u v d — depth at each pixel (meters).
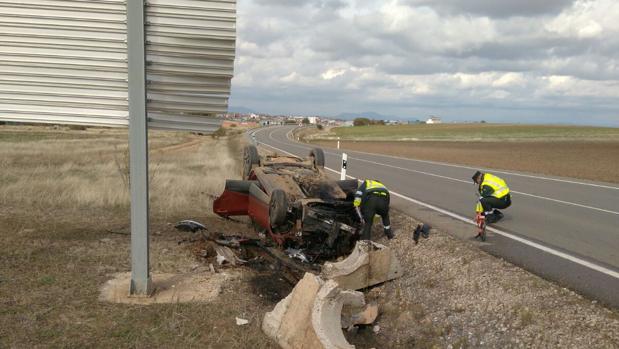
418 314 5.49
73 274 5.72
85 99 5.08
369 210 7.62
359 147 46.28
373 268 6.25
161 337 4.38
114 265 6.16
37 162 19.14
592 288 5.44
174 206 10.58
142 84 4.91
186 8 4.88
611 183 16.27
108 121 5.16
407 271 6.73
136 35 4.84
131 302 5.06
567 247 7.32
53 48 4.95
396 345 5.04
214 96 5.21
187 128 5.34
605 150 41.03
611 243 7.62
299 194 7.95
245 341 4.50
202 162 21.70
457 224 9.07
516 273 5.88
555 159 29.56
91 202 10.22
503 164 25.03
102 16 4.91
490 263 6.30
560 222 9.33
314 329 4.27
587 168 22.53
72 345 4.09
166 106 5.20
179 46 4.98
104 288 5.36
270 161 10.61
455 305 5.50
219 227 9.30
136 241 5.14
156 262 6.52
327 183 8.63
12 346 3.98
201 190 12.75
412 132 90.12
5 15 4.84
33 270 5.75
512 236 8.05
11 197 10.22
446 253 6.93
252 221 9.54
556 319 4.69
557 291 5.24
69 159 20.98
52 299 4.96
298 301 4.67
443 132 87.44
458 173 19.59
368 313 5.36
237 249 7.52
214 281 5.96
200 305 5.17
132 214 5.11
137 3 4.79
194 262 6.71
